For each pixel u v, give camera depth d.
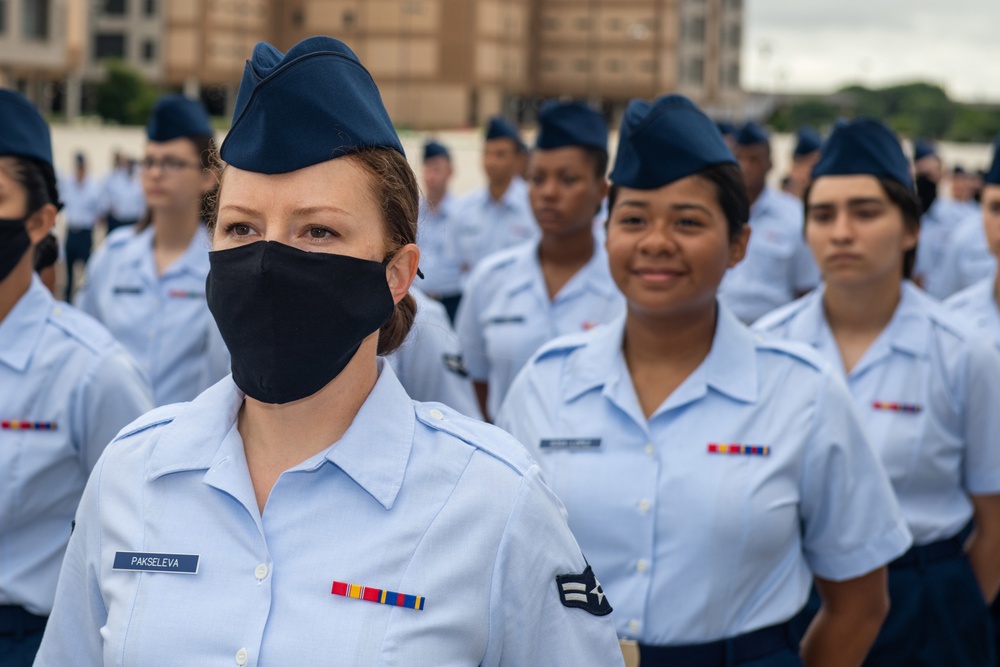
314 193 1.76
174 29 80.81
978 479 4.01
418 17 84.56
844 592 3.06
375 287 1.81
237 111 1.81
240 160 1.78
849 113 97.94
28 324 3.31
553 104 5.55
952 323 4.07
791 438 2.95
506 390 5.78
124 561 1.84
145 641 1.78
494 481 1.87
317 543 1.80
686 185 2.95
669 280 2.97
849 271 4.09
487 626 1.83
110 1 80.81
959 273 10.06
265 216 1.77
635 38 90.25
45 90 65.19
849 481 2.96
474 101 85.94
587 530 2.99
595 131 5.59
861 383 4.12
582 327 5.66
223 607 1.77
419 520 1.81
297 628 1.74
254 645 1.74
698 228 2.97
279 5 86.19
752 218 8.75
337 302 1.76
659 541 2.93
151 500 1.88
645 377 3.11
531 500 1.89
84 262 21.91
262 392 1.79
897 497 3.99
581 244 5.74
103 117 58.41
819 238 4.18
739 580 2.88
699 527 2.90
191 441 1.89
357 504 1.82
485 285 5.90
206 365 5.76
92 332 3.40
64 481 3.30
